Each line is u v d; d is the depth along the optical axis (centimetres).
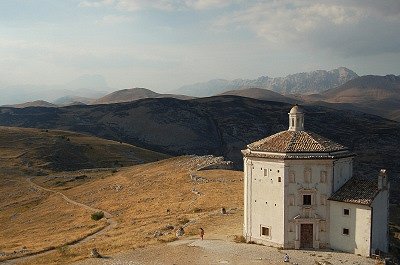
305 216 5656
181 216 8512
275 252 5500
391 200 17538
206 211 8619
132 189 13262
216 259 5294
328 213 5659
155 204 10531
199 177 12362
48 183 17688
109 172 19425
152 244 6347
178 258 5444
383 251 5688
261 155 5844
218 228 7038
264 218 5872
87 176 18750
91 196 13888
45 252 7388
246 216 6116
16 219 12962
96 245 7050
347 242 5512
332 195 5650
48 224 11450
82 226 10075
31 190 16688
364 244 5378
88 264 5525
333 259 5200
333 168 5672
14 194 16275
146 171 15912
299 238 5662
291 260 5153
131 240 6994
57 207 13412
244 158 6225
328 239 5669
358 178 5912
